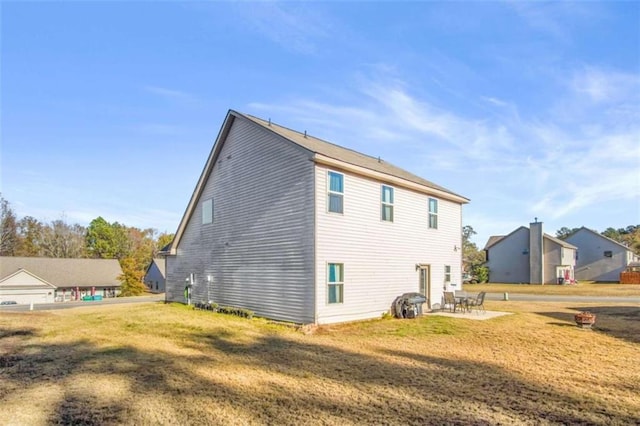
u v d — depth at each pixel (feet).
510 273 143.84
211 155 57.93
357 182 45.80
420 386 20.59
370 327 40.60
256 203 49.16
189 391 19.62
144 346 30.78
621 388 20.33
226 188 55.57
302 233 41.96
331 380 21.65
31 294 127.75
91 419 16.03
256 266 48.37
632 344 31.99
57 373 22.85
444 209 61.26
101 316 49.88
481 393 19.45
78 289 141.08
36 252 183.83
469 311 54.19
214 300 56.54
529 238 139.85
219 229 56.44
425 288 55.93
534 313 52.65
